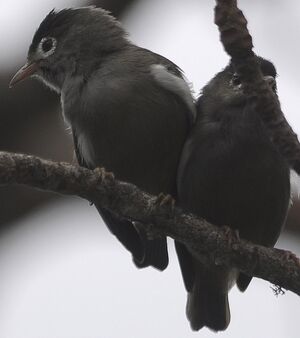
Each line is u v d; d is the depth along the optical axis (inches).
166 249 510.0
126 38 530.3
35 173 403.5
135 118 493.0
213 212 501.4
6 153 399.5
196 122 502.9
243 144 487.5
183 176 497.0
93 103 496.4
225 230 445.4
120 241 513.3
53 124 540.4
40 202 538.3
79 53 523.5
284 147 398.3
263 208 497.0
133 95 493.0
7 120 533.3
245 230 507.2
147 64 503.2
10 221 537.0
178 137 500.4
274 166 487.5
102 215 507.5
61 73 532.4
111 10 559.8
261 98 397.1
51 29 536.1
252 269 446.0
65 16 537.6
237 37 392.8
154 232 440.1
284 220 506.3
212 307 523.5
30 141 535.8
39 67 536.1
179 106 500.4
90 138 502.3
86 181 416.5
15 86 536.1
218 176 492.1
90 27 530.0
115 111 492.7
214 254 445.1
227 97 497.4
